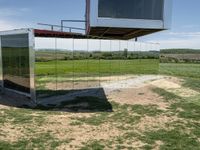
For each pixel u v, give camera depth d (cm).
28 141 916
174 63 6612
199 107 1479
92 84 2330
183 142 950
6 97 1725
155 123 1174
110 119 1225
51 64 1980
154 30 2164
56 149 855
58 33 2017
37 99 1661
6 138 938
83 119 1214
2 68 1919
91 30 2159
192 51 12925
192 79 2889
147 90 2062
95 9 1828
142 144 923
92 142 927
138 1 1925
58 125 1110
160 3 1984
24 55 1609
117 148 880
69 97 1748
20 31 1619
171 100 1667
